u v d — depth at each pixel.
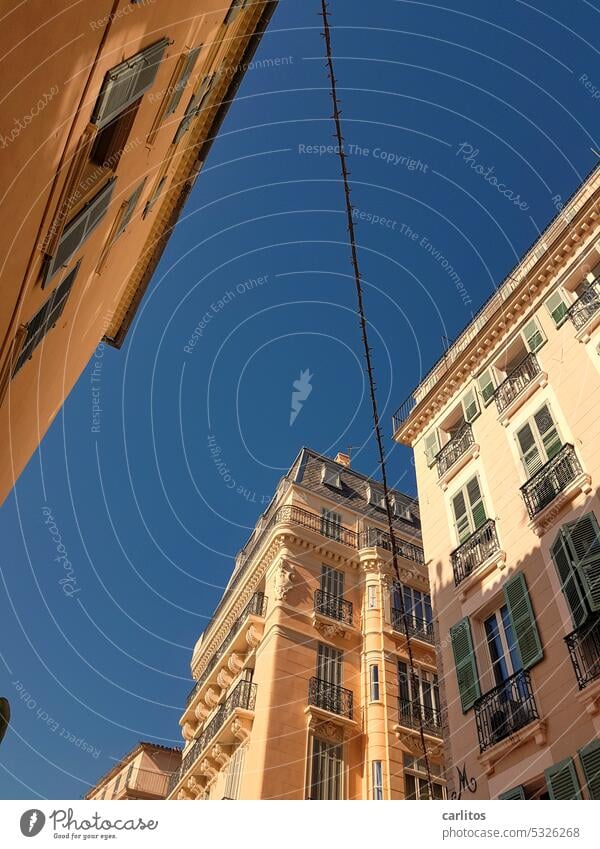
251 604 24.20
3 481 11.65
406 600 25.14
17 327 8.46
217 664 25.33
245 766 19.58
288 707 20.64
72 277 11.04
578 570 11.45
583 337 14.38
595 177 16.41
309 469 29.77
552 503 12.95
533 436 14.70
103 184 10.41
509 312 17.14
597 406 13.23
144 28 9.05
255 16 16.25
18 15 5.12
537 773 10.77
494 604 13.88
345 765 20.25
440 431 18.70
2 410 9.56
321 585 24.44
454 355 19.91
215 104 17.56
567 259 15.92
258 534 29.36
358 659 23.12
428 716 21.81
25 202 6.84
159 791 31.91
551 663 11.52
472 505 15.90
